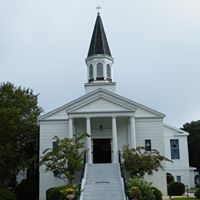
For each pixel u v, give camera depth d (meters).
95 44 50.50
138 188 28.95
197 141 74.88
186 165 55.19
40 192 41.91
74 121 43.34
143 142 43.34
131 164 37.66
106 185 33.44
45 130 43.41
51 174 42.28
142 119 43.84
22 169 44.31
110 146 44.41
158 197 33.03
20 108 45.91
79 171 38.78
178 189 43.03
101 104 42.38
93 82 48.91
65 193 29.77
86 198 30.34
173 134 55.97
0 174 42.66
